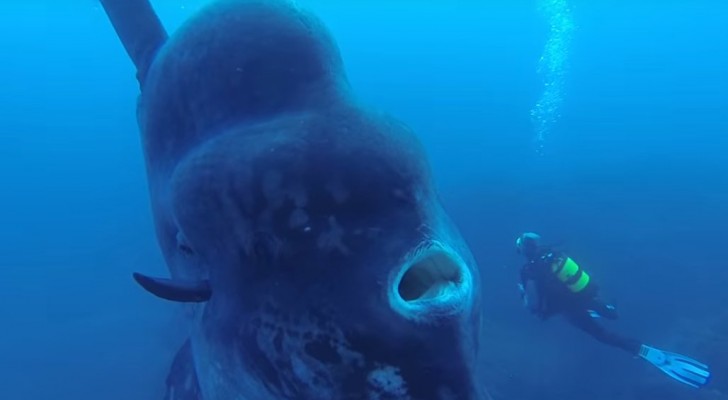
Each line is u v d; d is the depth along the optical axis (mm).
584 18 105125
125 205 30812
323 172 1548
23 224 27578
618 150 26359
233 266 1678
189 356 2574
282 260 1561
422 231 1507
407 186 1556
